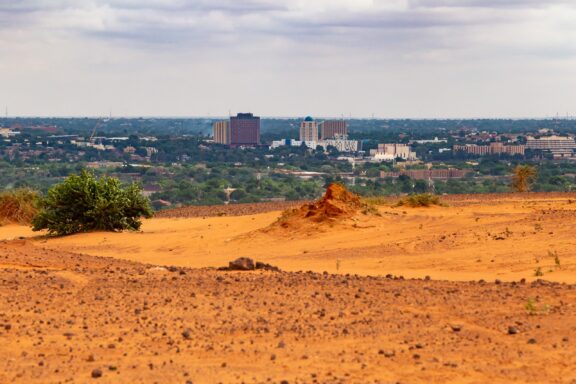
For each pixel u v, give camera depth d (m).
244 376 23.31
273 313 30.12
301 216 56.94
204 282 35.97
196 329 28.14
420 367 23.86
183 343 26.56
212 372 23.67
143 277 37.56
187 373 23.56
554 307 29.97
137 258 51.16
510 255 43.19
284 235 54.72
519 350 25.22
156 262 48.88
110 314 30.11
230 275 38.16
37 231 67.94
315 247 50.38
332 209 56.09
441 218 56.72
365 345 26.05
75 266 41.53
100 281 36.34
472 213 59.09
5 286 34.84
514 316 28.94
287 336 27.16
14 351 25.78
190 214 79.38
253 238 54.84
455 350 25.36
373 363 24.31
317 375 23.33
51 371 23.86
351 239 51.56
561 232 48.12
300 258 47.31
